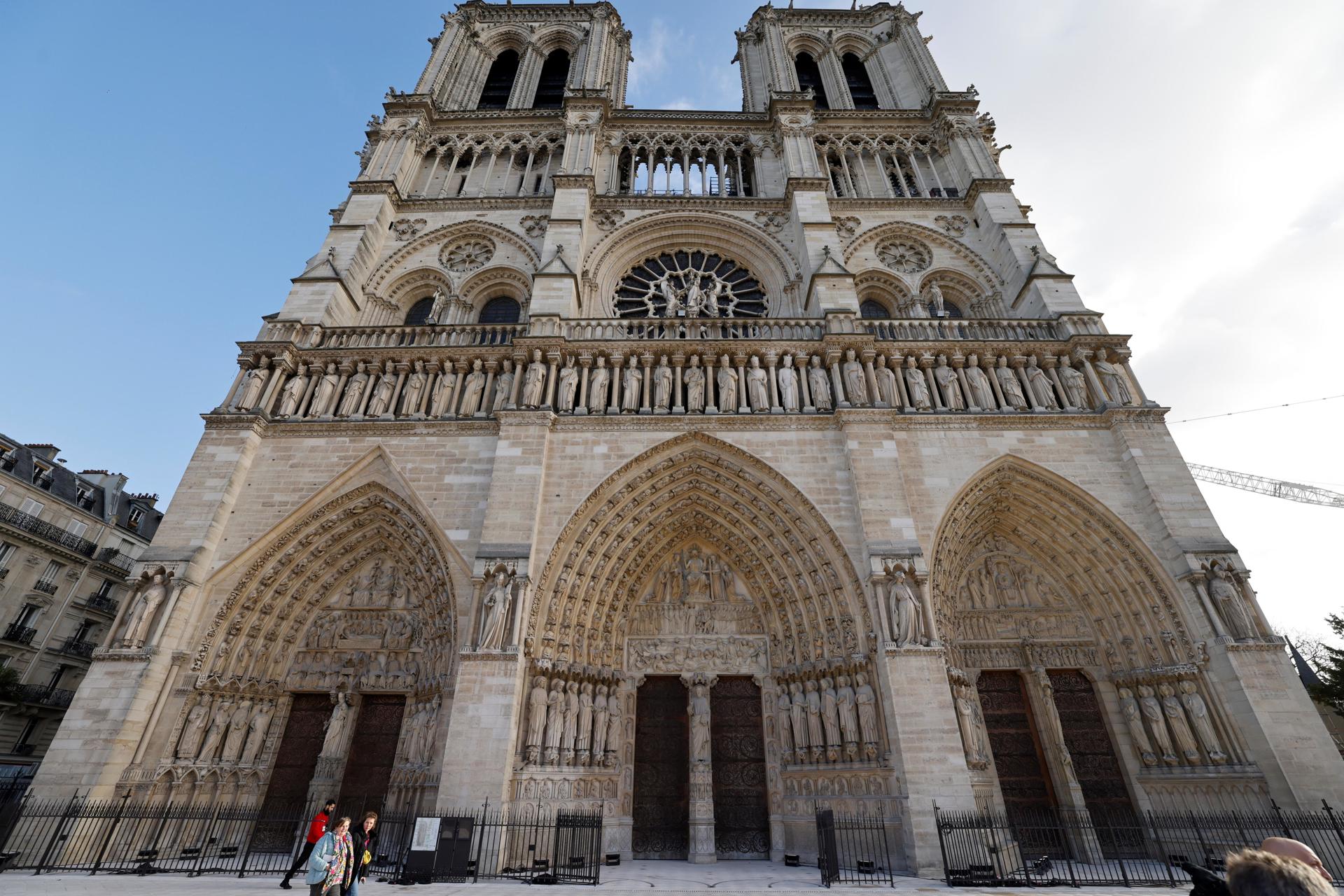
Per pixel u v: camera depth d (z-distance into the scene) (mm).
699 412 26125
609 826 21656
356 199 36344
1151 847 21172
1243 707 20125
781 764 22641
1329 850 17625
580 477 24531
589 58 45625
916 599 21562
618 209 37406
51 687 45125
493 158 40531
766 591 25031
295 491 24875
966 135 39750
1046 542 25828
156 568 22469
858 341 27422
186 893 13875
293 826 21953
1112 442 25641
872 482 23703
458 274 35375
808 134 39594
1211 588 21906
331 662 24094
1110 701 23547
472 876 16938
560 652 22578
